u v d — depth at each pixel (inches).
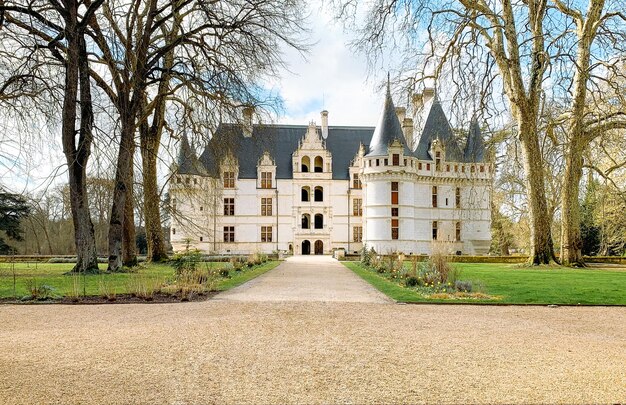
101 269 1031.0
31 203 2018.9
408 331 400.2
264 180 2596.0
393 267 1036.5
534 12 1096.8
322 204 2598.4
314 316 473.1
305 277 970.7
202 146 1044.5
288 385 257.4
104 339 367.9
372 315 481.7
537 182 1166.3
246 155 2628.0
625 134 1278.3
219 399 236.8
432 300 588.7
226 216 2566.4
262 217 2578.7
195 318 460.1
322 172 2605.8
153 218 1289.4
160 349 335.0
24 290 663.1
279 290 714.2
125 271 986.1
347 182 2615.7
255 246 2566.4
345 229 2600.9
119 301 580.7
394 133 2231.8
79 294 620.7
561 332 403.5
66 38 856.9
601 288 705.6
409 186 2228.1
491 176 1181.1
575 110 1131.9
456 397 241.0
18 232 2087.8
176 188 1414.9
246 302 574.9
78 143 900.0
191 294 621.0
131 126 956.0
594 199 1621.6
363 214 2294.5
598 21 1078.4
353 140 2775.6
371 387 255.0
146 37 965.2
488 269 1144.2
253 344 349.7
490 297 614.5
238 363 299.4
